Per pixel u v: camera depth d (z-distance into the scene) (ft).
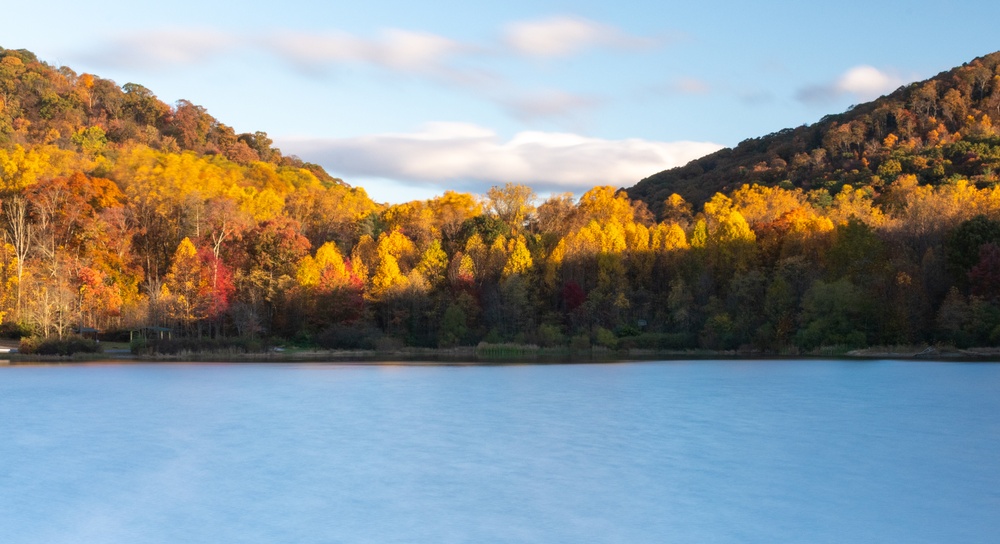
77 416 156.87
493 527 84.58
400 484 101.45
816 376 230.07
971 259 339.36
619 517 87.61
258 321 391.45
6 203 462.19
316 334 395.55
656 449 121.29
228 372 260.21
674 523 85.56
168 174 557.33
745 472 106.52
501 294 393.91
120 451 122.11
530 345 369.09
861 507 90.94
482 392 194.80
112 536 82.84
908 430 136.05
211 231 474.90
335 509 91.30
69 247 458.09
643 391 193.67
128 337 402.11
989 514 88.17
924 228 381.19
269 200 573.74
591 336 371.97
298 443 127.75
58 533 83.87
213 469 110.01
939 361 286.46
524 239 465.88
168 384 217.36
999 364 271.90
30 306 376.68
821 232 400.67
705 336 354.13
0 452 121.49
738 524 85.20
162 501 95.04
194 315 390.83
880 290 338.95
